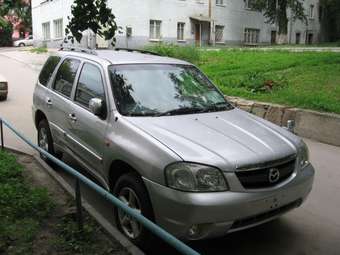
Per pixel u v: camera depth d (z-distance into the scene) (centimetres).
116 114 485
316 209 557
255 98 1093
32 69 2219
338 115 884
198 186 388
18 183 569
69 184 617
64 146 613
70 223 453
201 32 3941
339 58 1580
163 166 400
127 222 447
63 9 3497
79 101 572
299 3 4091
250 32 4353
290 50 2241
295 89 1159
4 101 1334
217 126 472
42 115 700
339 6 4912
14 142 845
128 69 542
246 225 407
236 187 395
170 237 280
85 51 641
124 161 445
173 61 596
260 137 457
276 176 421
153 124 461
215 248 451
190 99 536
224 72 1499
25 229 439
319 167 735
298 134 941
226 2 4072
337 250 453
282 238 475
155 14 3525
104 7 864
